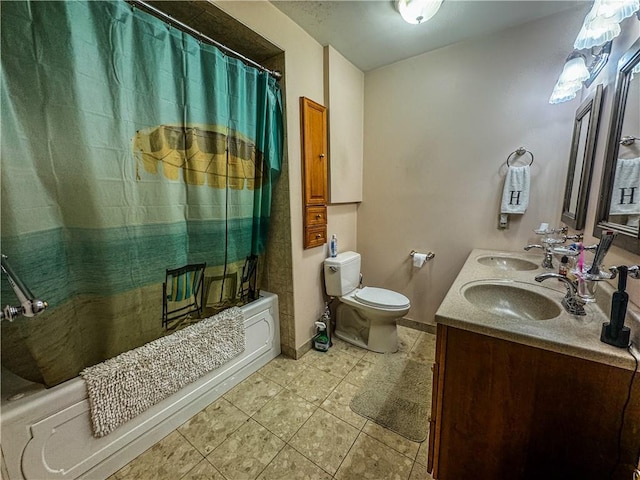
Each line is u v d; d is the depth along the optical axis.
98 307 1.15
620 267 0.74
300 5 1.58
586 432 0.81
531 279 1.36
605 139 1.23
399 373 1.87
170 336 1.39
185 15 1.35
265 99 1.68
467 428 0.99
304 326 2.11
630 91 1.00
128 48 1.10
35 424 0.97
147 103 1.19
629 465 0.77
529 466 0.91
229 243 1.64
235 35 1.52
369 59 2.20
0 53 0.84
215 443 1.35
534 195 1.85
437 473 1.07
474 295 1.27
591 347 0.75
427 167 2.24
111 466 1.19
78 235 1.06
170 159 1.30
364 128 2.50
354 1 1.54
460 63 1.99
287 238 1.92
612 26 0.98
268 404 1.60
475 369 0.94
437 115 2.13
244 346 1.76
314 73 1.95
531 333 0.83
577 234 1.50
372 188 2.54
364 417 1.50
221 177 1.52
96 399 1.11
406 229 2.41
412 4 1.46
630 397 0.74
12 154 0.87
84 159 1.02
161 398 1.33
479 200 2.06
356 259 2.34
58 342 1.03
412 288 2.46
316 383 1.78
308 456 1.28
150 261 1.27
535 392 0.86
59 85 0.94
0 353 0.92
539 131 1.79
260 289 2.10
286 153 1.82
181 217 1.39
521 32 1.77
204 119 1.41
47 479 1.01
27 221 0.91
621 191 1.01
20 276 0.91
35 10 0.88
